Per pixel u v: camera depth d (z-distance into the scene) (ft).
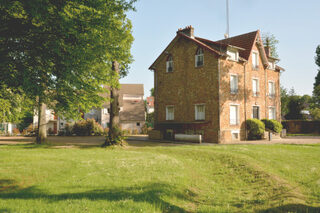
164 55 94.32
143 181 24.95
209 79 79.05
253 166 33.06
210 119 77.77
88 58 29.48
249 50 86.58
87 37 28.27
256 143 66.49
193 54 84.38
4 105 47.06
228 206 19.72
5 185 24.35
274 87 100.37
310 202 20.44
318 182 26.23
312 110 151.43
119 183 24.04
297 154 42.47
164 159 39.32
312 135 106.22
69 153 46.93
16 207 16.16
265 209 18.88
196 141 73.67
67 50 28.12
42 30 27.27
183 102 86.79
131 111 154.40
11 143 72.95
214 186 26.20
